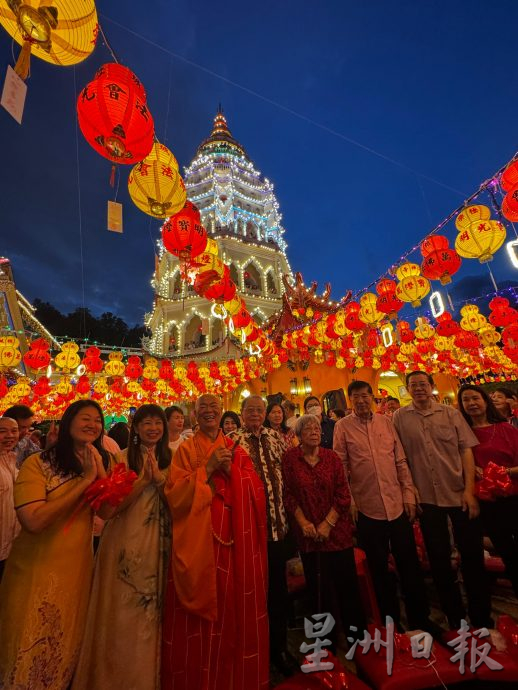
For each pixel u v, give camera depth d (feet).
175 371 44.21
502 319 30.17
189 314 93.20
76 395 43.91
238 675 7.02
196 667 6.93
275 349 44.73
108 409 57.26
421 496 10.62
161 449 8.86
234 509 7.93
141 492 8.09
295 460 10.02
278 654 9.13
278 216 116.67
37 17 6.91
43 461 7.44
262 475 10.19
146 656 7.04
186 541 7.26
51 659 6.50
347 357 42.63
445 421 10.98
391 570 12.29
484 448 10.95
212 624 7.23
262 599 7.66
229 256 98.07
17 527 10.21
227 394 64.69
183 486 7.53
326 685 7.07
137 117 9.30
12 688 6.08
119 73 9.41
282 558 9.70
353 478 10.87
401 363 54.13
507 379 58.39
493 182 14.39
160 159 11.94
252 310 94.43
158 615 7.43
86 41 7.52
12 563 6.89
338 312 31.42
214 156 117.70
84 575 7.24
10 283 52.65
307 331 38.09
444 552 10.12
